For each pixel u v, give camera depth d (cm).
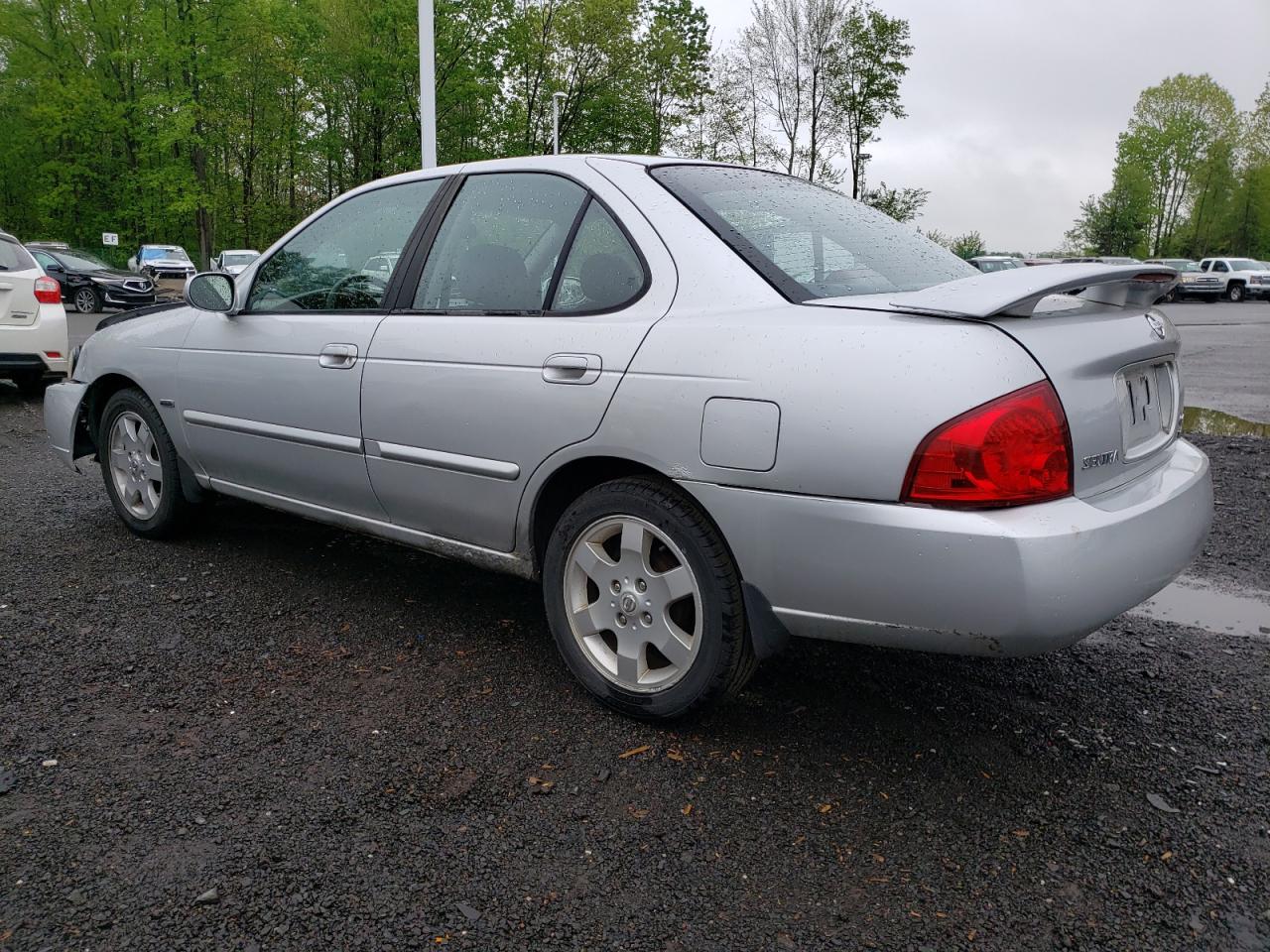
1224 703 306
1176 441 294
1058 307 257
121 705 290
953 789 252
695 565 261
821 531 234
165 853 217
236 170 4809
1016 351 224
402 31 3538
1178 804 246
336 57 3694
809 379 235
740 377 245
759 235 282
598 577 287
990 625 220
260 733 275
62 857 215
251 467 395
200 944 189
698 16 4597
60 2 3919
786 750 271
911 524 221
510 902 204
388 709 291
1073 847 228
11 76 4069
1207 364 1397
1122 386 252
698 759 265
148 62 3775
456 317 318
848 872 217
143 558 430
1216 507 558
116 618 359
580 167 308
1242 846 229
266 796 242
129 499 461
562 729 281
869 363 229
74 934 191
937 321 230
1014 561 214
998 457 217
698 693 266
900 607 229
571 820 235
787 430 236
